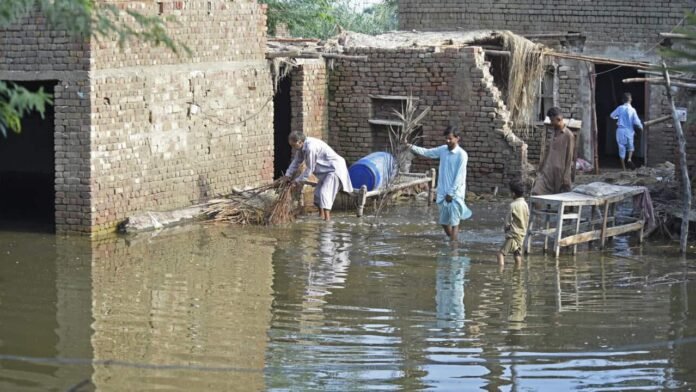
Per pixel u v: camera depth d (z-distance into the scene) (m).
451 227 17.30
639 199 17.25
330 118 23.58
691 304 13.34
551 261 15.84
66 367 10.63
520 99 24.03
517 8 27.22
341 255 16.14
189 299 13.33
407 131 21.19
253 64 20.78
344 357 11.07
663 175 23.55
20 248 16.09
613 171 25.62
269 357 11.05
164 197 18.52
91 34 7.93
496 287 14.16
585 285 14.33
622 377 10.52
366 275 14.80
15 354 11.02
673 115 16.52
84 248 16.17
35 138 22.38
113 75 17.03
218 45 19.62
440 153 17.33
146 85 17.81
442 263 15.66
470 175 22.66
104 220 17.19
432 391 10.08
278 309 12.92
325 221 19.06
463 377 10.48
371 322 12.39
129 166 17.59
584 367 10.83
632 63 22.89
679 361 11.04
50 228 17.64
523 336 11.88
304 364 10.81
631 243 17.23
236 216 18.77
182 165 18.91
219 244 16.80
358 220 19.20
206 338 11.68
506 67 24.33
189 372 10.53
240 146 20.55
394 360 10.98
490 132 22.36
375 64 23.09
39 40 16.67
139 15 8.34
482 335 11.90
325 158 19.06
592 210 17.33
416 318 12.56
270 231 18.03
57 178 16.92
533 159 24.88
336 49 23.41
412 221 19.17
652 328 12.24
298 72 22.41
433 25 27.86
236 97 20.28
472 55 22.38
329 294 13.69
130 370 10.56
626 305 13.28
